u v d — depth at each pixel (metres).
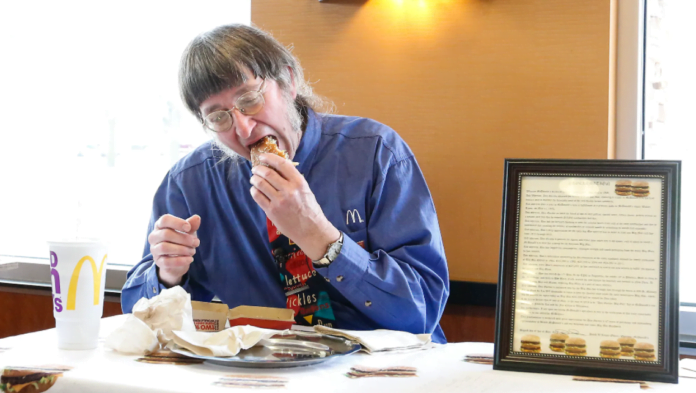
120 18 2.38
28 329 2.33
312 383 0.75
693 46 1.78
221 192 1.47
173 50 2.31
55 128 2.46
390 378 0.78
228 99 1.22
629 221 0.85
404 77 1.92
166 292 0.96
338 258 1.09
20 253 2.50
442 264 1.30
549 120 1.80
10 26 2.50
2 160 2.51
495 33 1.84
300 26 2.01
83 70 2.43
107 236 2.40
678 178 0.84
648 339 0.82
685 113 1.79
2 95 2.52
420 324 1.18
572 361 0.83
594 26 1.76
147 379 0.74
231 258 1.45
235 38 1.24
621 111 1.81
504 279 0.87
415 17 1.91
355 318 1.32
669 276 0.83
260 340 0.93
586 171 0.87
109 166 2.40
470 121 1.86
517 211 0.88
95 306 0.90
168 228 1.19
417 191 1.38
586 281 0.85
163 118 2.33
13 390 0.76
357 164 1.39
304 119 1.42
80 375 0.75
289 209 1.05
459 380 0.78
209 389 0.70
